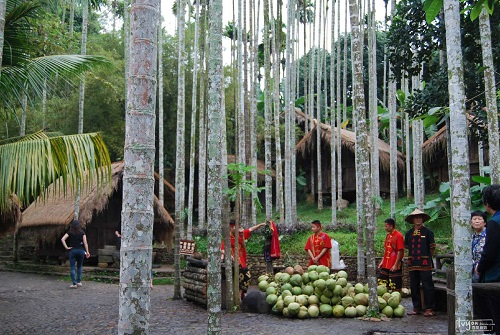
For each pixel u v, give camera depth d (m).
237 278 8.52
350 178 23.12
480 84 8.43
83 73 9.31
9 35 7.61
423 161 19.09
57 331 6.76
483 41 7.05
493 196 4.09
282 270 10.31
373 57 16.52
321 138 22.48
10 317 7.78
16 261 15.99
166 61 21.56
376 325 7.02
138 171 2.71
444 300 8.26
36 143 6.46
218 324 4.89
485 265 4.05
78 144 6.50
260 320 7.47
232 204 19.38
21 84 7.62
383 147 22.27
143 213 2.69
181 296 9.95
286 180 16.94
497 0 4.77
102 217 15.88
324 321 7.38
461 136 3.40
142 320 2.62
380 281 9.02
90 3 13.95
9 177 6.22
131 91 2.78
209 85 5.64
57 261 15.38
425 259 7.86
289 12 17.91
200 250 15.47
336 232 15.95
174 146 22.33
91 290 11.12
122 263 2.67
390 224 9.09
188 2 21.53
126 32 12.33
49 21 10.48
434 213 15.26
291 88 18.61
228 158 23.16
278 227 15.06
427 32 8.75
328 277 7.94
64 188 6.64
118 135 19.55
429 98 8.54
